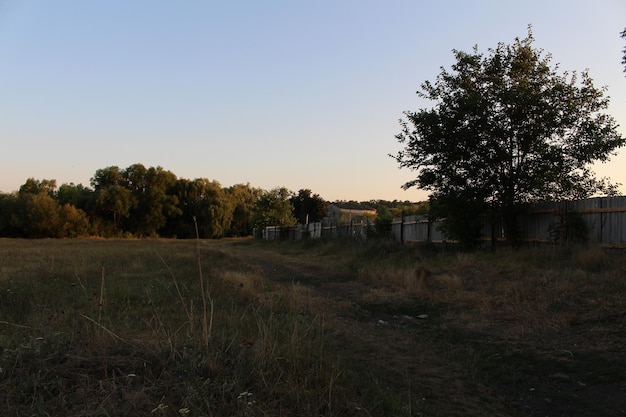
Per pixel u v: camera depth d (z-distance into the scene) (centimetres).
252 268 1631
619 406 434
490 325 738
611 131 1305
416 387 470
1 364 385
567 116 1321
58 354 423
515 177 1346
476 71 1447
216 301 832
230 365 420
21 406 325
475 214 1490
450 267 1292
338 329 689
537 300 834
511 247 1348
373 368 518
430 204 1591
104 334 471
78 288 912
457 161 1424
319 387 388
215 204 7506
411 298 986
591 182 1352
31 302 760
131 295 861
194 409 321
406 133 1514
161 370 400
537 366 551
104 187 7394
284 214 5275
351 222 2756
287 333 563
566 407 436
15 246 3241
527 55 1397
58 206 6706
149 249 2556
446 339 680
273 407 343
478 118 1348
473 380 507
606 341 615
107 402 327
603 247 1133
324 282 1296
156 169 7706
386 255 1720
